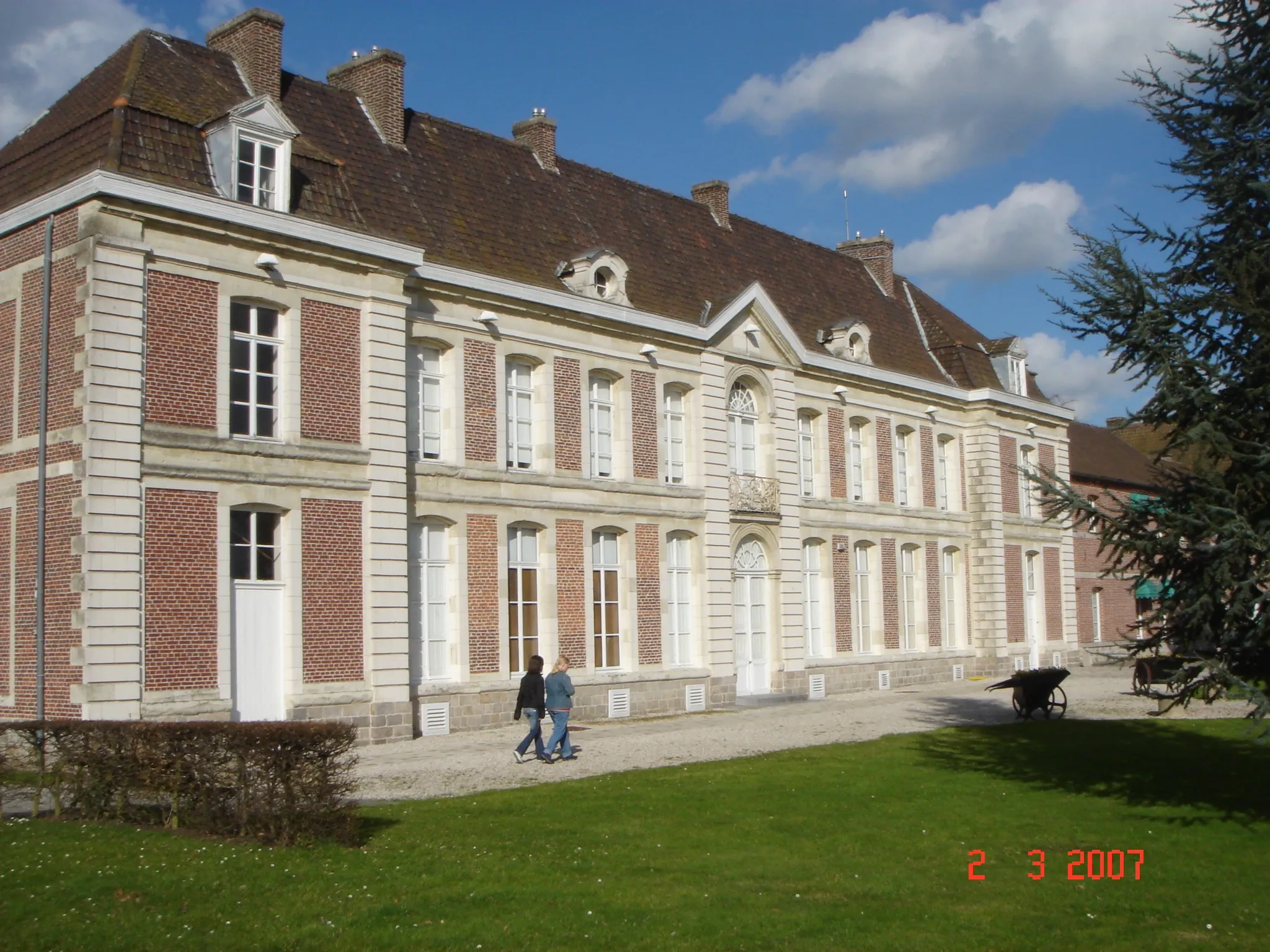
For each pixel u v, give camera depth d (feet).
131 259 63.00
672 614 95.40
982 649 132.57
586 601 87.76
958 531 132.36
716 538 98.32
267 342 69.21
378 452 72.84
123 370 62.23
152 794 42.98
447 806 50.08
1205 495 44.60
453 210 86.22
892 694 113.50
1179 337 47.03
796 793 54.75
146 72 70.74
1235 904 37.24
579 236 96.07
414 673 77.46
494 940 32.07
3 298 66.90
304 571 69.21
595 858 41.47
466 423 80.79
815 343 115.96
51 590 61.98
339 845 41.01
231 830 41.70
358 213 75.46
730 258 113.60
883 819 49.39
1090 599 157.89
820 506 112.78
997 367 140.26
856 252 138.72
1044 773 61.46
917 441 127.13
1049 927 34.78
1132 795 55.31
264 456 67.67
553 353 86.99
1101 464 168.86
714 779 57.93
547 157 100.07
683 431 98.17
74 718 59.47
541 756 64.90
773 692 104.01
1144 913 36.32
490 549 81.71
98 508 60.80
